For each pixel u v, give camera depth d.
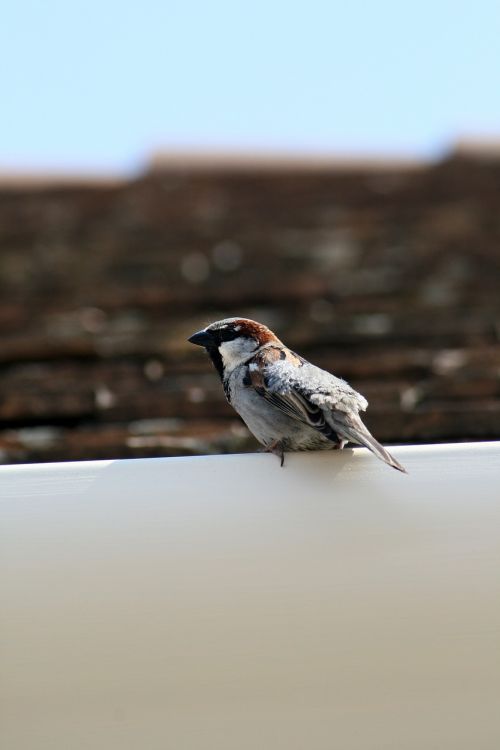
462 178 15.84
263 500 5.62
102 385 9.47
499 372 9.19
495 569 5.59
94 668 5.44
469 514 5.64
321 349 10.51
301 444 6.64
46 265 13.56
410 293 12.20
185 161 16.59
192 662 5.46
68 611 5.47
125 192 16.02
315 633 5.50
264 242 14.25
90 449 8.20
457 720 5.49
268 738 5.44
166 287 12.61
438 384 9.08
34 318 11.73
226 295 12.37
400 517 5.62
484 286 12.28
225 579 5.54
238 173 16.39
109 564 5.52
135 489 5.60
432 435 8.25
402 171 16.20
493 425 8.28
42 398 9.13
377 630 5.52
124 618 5.48
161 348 10.44
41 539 5.52
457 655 5.52
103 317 11.79
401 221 14.77
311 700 5.47
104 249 14.12
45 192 15.95
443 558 5.59
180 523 5.57
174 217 15.20
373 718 5.48
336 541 5.59
